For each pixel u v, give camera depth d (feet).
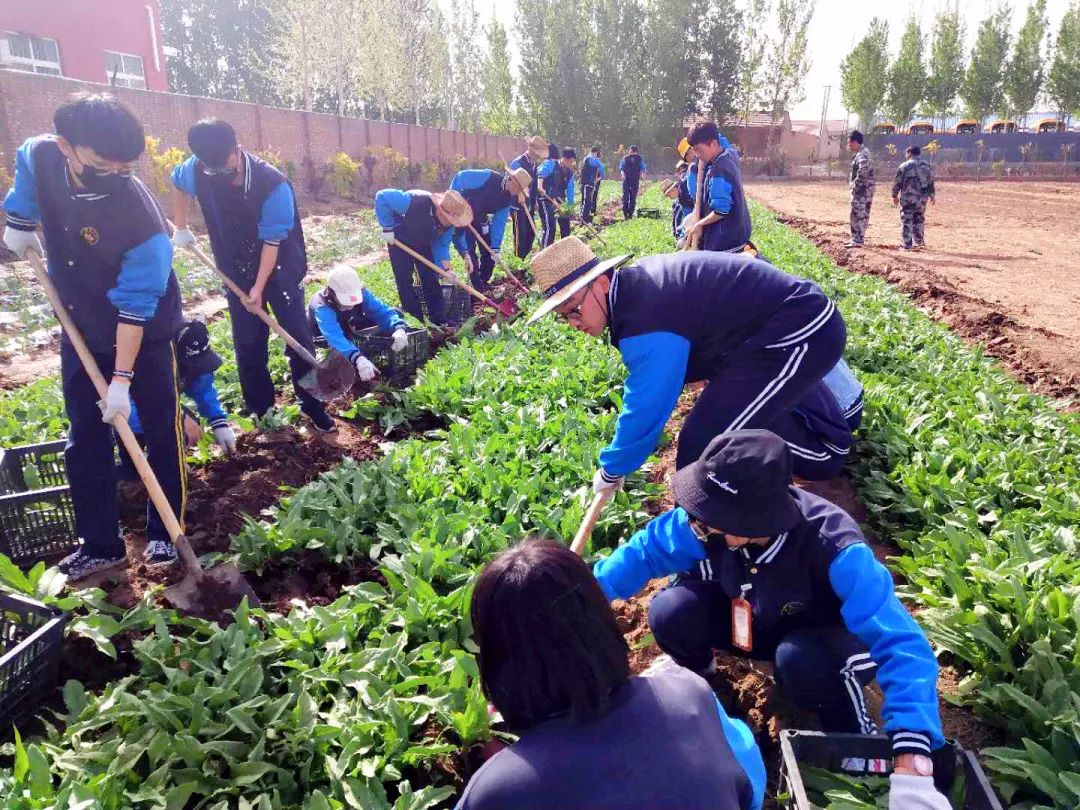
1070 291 40.24
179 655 11.42
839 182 164.25
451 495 15.99
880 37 200.95
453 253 43.37
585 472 16.87
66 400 13.48
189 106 74.43
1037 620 11.11
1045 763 9.26
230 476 18.02
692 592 10.43
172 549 14.62
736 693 11.35
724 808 5.32
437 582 13.51
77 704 10.67
